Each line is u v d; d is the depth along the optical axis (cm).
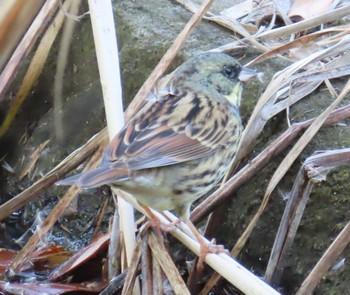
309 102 1005
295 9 1180
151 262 877
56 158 1194
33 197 1030
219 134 905
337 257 902
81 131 1182
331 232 923
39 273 1038
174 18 1185
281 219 937
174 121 885
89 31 1195
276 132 998
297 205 906
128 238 915
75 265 1003
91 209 1125
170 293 926
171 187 866
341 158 895
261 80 1043
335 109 973
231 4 1242
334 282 902
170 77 1002
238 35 1152
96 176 798
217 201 957
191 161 873
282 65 1074
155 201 873
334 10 1099
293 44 1057
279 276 933
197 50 1113
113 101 964
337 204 925
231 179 959
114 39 1002
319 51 1031
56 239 1123
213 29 1162
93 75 1181
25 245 1050
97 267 1009
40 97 1239
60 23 1173
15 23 1090
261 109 974
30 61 1236
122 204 925
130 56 1150
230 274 839
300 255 937
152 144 855
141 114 892
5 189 1227
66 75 1218
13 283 1001
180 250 1004
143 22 1173
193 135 884
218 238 1006
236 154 958
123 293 873
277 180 927
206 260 874
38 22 1098
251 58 1101
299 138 955
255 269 976
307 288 866
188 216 904
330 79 1037
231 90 962
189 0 1217
